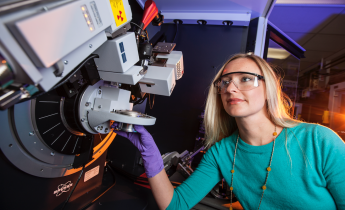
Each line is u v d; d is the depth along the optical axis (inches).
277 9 103.3
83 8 16.2
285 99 38.4
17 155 23.5
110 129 31.0
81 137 32.6
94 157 37.4
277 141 28.9
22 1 14.2
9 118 22.1
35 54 12.5
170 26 71.7
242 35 67.2
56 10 13.4
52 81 16.0
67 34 14.8
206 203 40.9
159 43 42.3
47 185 29.3
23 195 26.1
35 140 25.5
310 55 165.9
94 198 36.7
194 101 71.7
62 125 28.5
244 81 27.7
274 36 70.5
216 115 37.5
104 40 21.3
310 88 200.2
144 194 41.2
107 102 27.5
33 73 13.1
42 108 25.1
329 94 175.9
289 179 27.1
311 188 25.6
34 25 11.8
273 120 30.2
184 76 72.4
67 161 31.7
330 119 163.3
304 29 122.5
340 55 151.2
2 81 11.7
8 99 13.0
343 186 23.5
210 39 69.5
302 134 27.9
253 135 30.7
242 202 32.5
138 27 29.8
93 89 28.2
